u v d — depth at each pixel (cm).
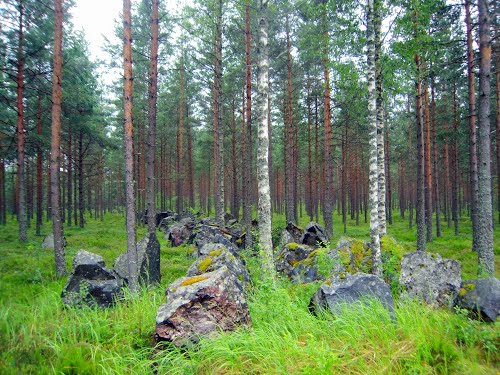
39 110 1936
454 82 1986
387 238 1048
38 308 661
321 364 385
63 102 1750
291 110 2212
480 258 972
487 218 974
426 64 1373
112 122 2906
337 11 1075
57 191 1079
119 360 476
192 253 1476
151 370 455
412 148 3419
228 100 2625
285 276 1014
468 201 3559
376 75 1148
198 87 2325
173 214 3045
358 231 2541
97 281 761
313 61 1966
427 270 737
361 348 454
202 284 541
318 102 2478
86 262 792
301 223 3162
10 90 1728
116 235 2141
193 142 3794
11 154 2120
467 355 412
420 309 555
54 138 1100
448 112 2350
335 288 596
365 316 518
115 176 4644
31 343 493
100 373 450
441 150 2689
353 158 3403
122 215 4284
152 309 649
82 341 527
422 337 436
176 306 511
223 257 818
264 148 897
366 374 392
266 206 886
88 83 2089
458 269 726
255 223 2156
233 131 2708
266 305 624
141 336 552
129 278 814
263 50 915
